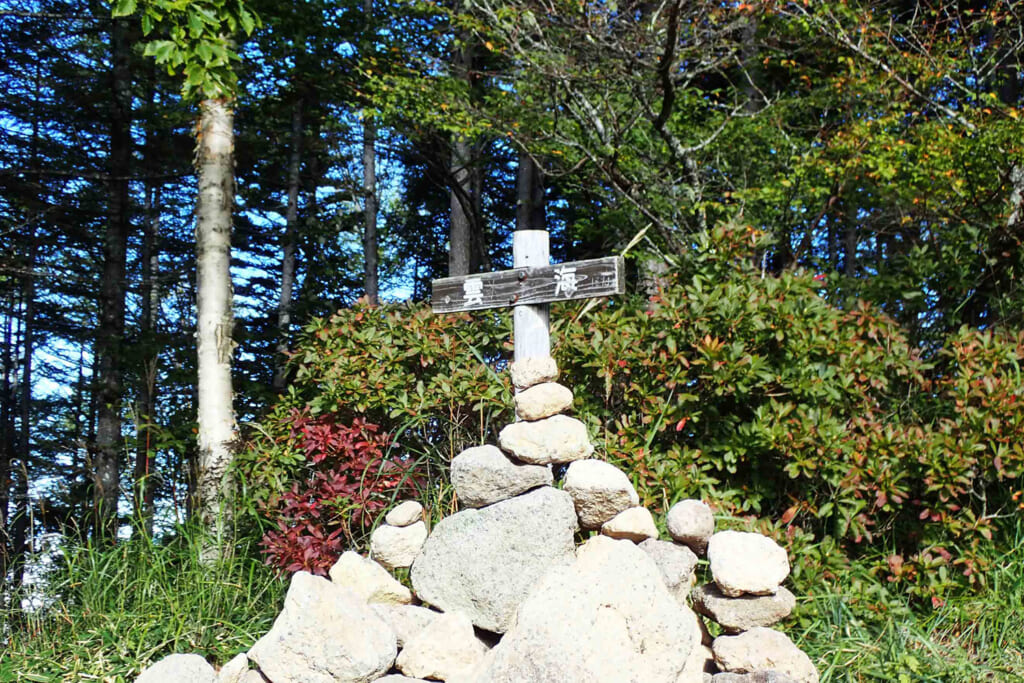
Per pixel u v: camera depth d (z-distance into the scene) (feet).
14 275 34.17
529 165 42.34
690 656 8.57
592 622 7.54
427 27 29.68
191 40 14.76
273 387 34.63
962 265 18.29
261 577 13.76
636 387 14.12
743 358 13.53
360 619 8.46
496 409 14.89
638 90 24.14
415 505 10.19
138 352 29.73
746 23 24.00
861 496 13.55
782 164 26.76
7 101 33.78
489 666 7.71
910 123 24.48
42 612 12.32
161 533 14.76
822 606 12.54
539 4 22.80
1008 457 12.89
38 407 42.78
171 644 11.56
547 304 11.87
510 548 9.04
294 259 43.19
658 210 25.99
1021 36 22.34
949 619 12.42
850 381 13.91
